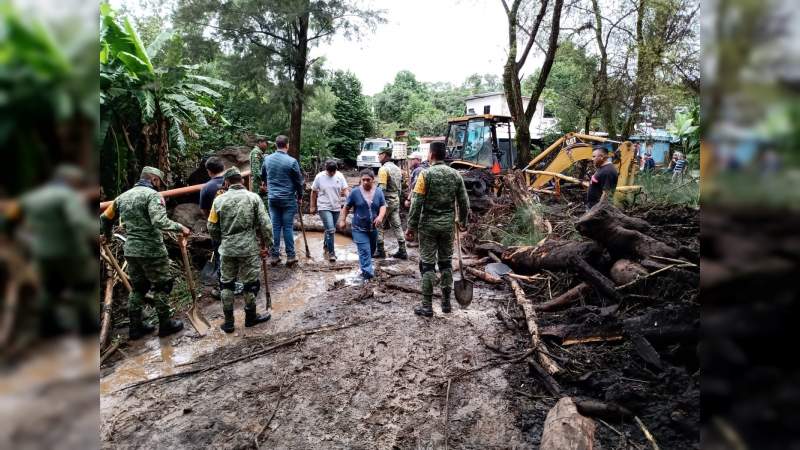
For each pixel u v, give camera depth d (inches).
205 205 211.2
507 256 231.5
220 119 358.9
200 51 460.4
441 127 1521.9
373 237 244.1
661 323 135.1
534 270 218.2
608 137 654.5
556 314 173.9
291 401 125.8
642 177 384.2
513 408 122.2
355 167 1123.9
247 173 313.3
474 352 152.2
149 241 156.0
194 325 166.7
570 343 148.6
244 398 127.1
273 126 552.7
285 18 463.8
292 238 248.8
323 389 131.3
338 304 194.7
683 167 445.1
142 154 261.3
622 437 107.2
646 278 159.3
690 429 104.7
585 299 177.2
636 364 131.2
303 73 536.4
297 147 553.6
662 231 211.2
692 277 152.1
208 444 108.8
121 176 236.7
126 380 136.8
